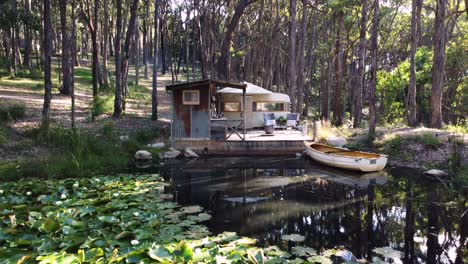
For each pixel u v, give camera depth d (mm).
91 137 12625
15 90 20938
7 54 29312
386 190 9141
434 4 27703
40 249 4488
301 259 4871
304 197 8477
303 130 16109
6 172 9273
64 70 22484
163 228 5738
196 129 14398
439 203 7953
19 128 12781
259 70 34219
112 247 4594
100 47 45000
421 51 25406
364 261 5004
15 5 20656
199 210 7137
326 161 12125
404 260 5090
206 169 11703
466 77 23781
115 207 6293
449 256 5242
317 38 32688
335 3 21078
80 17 30172
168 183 9570
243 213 7168
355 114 19766
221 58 20969
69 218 5426
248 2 20172
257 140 14180
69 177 9578
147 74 40875
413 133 13961
